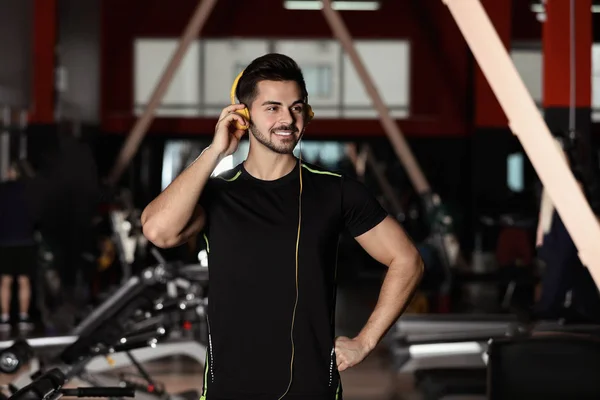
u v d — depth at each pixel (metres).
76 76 17.20
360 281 16.12
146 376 5.00
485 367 7.31
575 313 7.18
